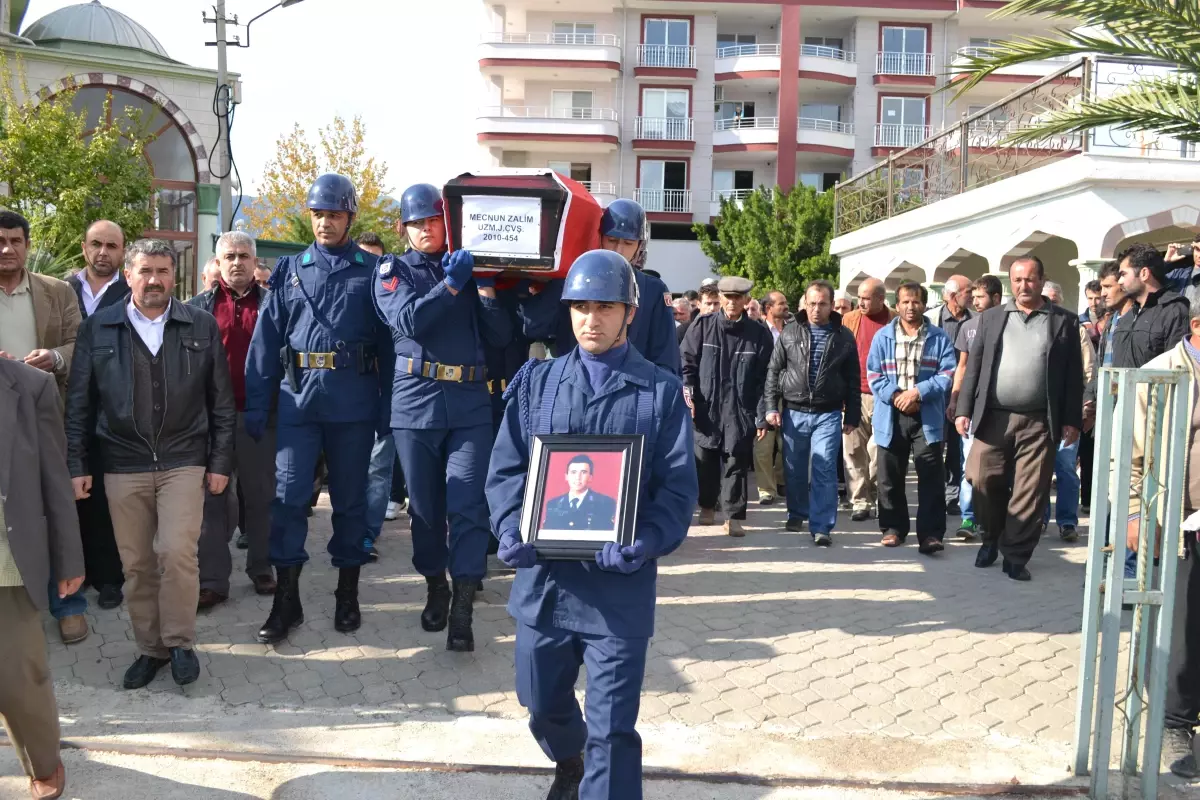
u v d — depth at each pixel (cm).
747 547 738
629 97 3684
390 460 683
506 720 426
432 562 524
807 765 388
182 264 2256
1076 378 638
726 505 773
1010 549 651
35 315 514
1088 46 485
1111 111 507
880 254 1617
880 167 1669
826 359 746
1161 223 1048
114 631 534
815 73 3609
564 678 310
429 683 466
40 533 336
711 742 407
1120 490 355
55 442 350
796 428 761
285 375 511
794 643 523
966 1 3484
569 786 336
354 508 522
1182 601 384
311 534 755
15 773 371
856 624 555
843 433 761
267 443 584
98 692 451
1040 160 1166
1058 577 660
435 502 514
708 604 589
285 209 3541
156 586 458
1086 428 767
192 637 452
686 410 306
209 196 2234
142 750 387
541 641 304
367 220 2981
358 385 509
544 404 311
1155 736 357
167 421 451
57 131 1741
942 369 721
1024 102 1166
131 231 1802
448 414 491
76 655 498
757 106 3747
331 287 504
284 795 357
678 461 297
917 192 1517
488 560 674
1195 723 386
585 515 287
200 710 432
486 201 461
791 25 3591
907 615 571
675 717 433
